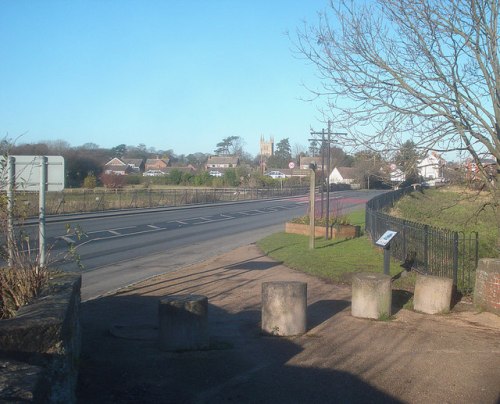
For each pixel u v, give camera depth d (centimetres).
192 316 752
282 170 11888
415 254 1435
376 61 1166
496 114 1154
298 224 2467
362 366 690
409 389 614
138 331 862
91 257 1841
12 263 679
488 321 934
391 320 937
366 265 1516
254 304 1088
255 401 576
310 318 952
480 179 1257
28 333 438
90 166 6538
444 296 988
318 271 1440
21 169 909
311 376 652
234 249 2056
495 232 1709
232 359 714
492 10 1116
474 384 633
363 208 4319
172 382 629
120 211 4122
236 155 16712
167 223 3319
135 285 1312
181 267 1630
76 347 616
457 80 1145
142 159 13675
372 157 1177
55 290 600
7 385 347
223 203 5678
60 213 3675
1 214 702
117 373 655
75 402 534
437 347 778
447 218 2053
